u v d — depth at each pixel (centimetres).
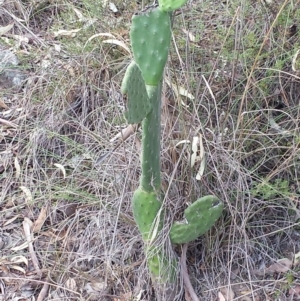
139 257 137
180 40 149
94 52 168
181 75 143
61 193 150
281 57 146
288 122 145
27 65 184
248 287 134
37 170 160
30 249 145
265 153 138
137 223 124
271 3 148
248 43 146
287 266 136
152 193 118
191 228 123
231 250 136
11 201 156
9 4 207
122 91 96
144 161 113
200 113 145
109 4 175
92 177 149
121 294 133
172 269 127
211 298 132
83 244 141
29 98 173
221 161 137
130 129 130
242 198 134
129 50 154
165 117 135
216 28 158
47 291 136
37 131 164
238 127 139
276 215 142
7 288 138
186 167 131
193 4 161
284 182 132
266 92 144
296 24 147
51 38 191
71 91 171
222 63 146
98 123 159
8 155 165
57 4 197
